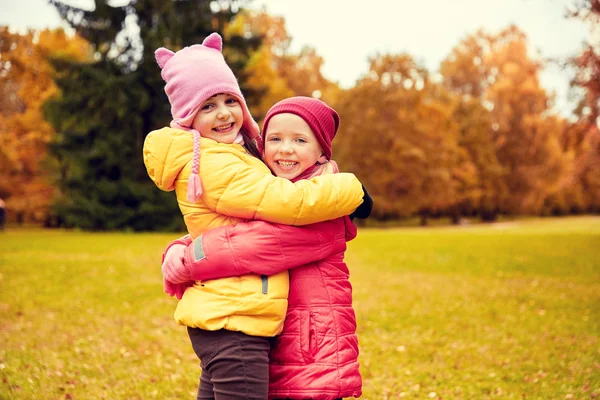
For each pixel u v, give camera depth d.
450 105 45.28
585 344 5.85
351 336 2.39
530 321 6.96
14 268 10.96
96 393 4.33
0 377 4.67
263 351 2.26
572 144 20.05
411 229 34.09
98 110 24.30
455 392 4.41
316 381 2.26
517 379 4.73
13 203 33.41
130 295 8.52
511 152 45.66
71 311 7.41
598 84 18.31
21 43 33.06
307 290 2.36
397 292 9.01
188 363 5.21
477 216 49.06
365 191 2.46
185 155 2.35
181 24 23.59
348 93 39.97
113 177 25.67
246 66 25.73
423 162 38.94
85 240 18.50
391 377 4.80
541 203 49.38
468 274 11.21
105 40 24.44
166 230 25.22
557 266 12.26
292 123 2.43
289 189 2.27
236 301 2.24
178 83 2.40
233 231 2.28
